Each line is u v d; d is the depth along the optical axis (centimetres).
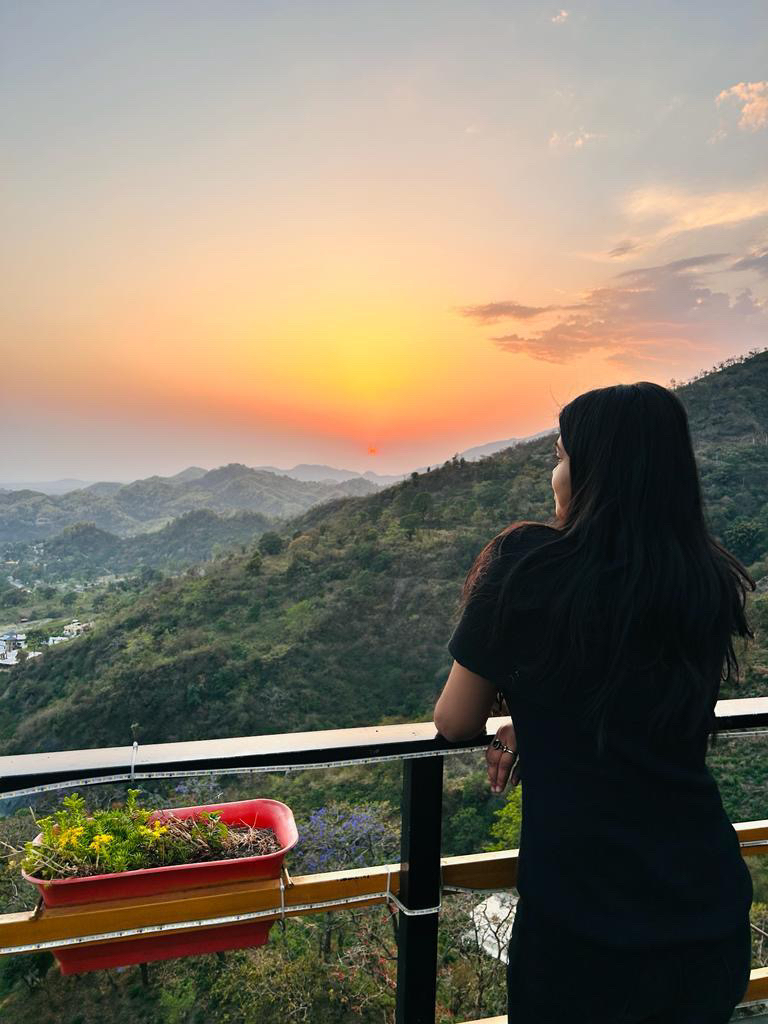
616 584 71
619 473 75
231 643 4969
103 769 76
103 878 85
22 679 5509
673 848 71
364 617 5281
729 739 95
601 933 69
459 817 1900
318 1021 650
